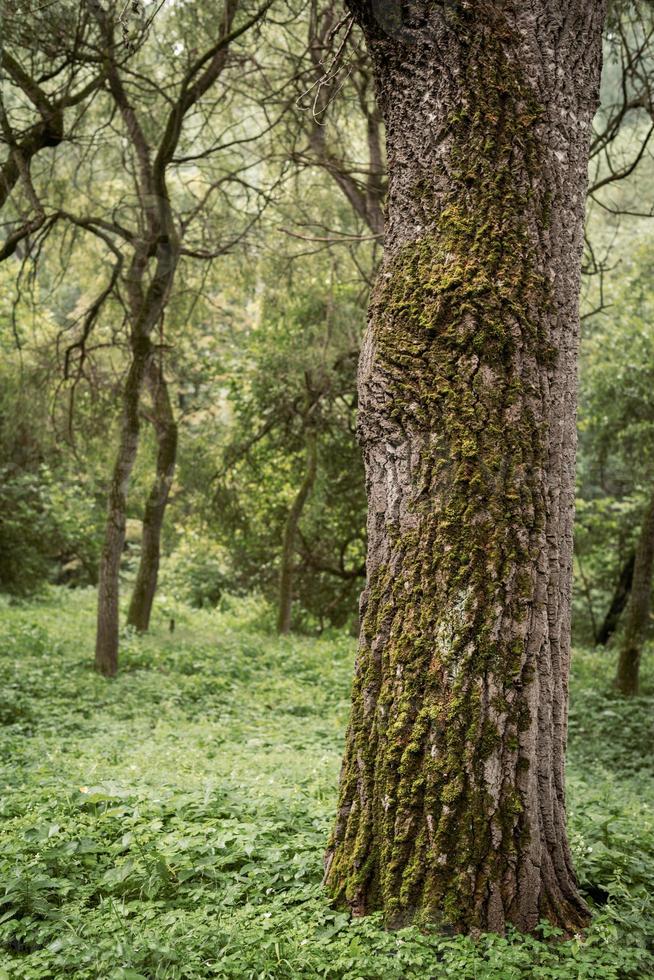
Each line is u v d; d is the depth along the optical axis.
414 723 3.70
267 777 6.23
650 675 13.62
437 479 3.80
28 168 10.06
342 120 13.52
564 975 3.19
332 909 3.75
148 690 10.77
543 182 3.93
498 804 3.59
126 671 12.18
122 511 11.98
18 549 20.05
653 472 15.96
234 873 4.07
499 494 3.74
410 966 3.31
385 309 4.03
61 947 3.36
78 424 16.03
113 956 3.29
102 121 13.45
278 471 18.75
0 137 9.80
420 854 3.61
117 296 13.08
